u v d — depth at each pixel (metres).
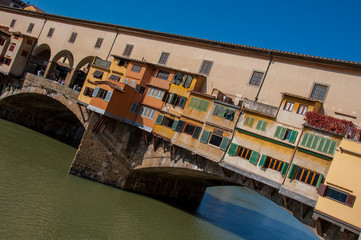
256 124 27.28
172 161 31.91
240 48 32.28
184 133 31.25
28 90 46.78
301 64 28.69
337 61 26.08
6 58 49.78
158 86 34.56
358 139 22.36
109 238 23.64
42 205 24.59
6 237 18.94
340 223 20.09
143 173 36.84
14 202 23.33
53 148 45.03
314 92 27.19
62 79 57.53
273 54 30.12
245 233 37.38
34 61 51.91
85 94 39.25
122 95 34.00
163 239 26.98
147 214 31.72
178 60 36.56
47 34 50.81
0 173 27.69
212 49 34.75
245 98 28.67
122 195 34.03
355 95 25.20
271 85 29.70
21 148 38.34
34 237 20.05
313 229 22.78
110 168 34.50
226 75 32.72
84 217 25.50
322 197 21.27
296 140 24.89
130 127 35.00
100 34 45.03
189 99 32.16
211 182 38.91
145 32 40.09
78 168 33.12
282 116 26.19
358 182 20.16
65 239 21.22
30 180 28.41
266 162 25.80
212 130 29.50
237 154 27.42
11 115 52.78
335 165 21.30
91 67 40.16
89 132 33.34
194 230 31.97
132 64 37.00
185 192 44.72
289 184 24.08
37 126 56.09
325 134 23.61
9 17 57.38
